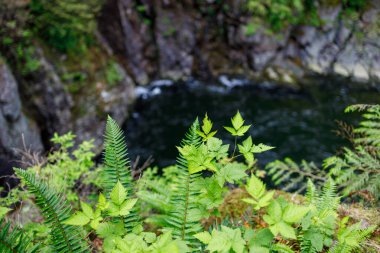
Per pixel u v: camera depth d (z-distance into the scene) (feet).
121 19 37.17
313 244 6.34
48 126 27.50
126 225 7.06
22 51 26.96
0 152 22.21
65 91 28.66
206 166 6.38
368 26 31.96
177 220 7.06
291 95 35.55
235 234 5.32
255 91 37.19
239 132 6.68
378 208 8.90
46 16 28.48
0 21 25.70
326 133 29.32
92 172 12.08
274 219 5.08
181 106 35.42
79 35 31.60
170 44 40.37
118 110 31.89
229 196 10.82
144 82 39.01
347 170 10.00
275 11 38.09
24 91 26.76
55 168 11.29
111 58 35.17
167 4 39.52
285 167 11.62
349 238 6.44
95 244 8.70
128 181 7.86
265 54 39.04
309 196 7.98
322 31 37.55
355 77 34.27
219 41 40.78
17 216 9.96
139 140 30.27
